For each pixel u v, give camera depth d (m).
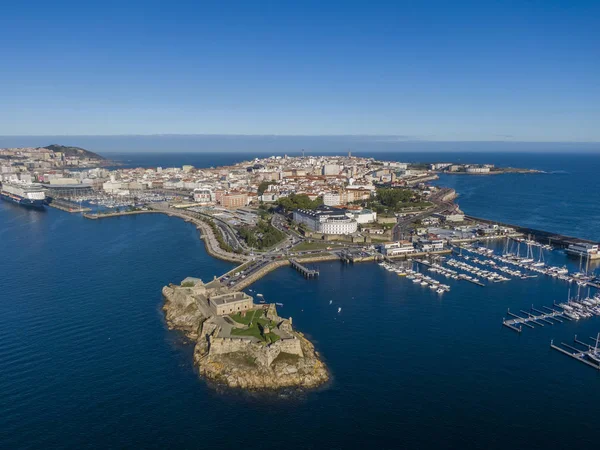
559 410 158.88
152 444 140.38
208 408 157.38
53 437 142.50
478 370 184.12
